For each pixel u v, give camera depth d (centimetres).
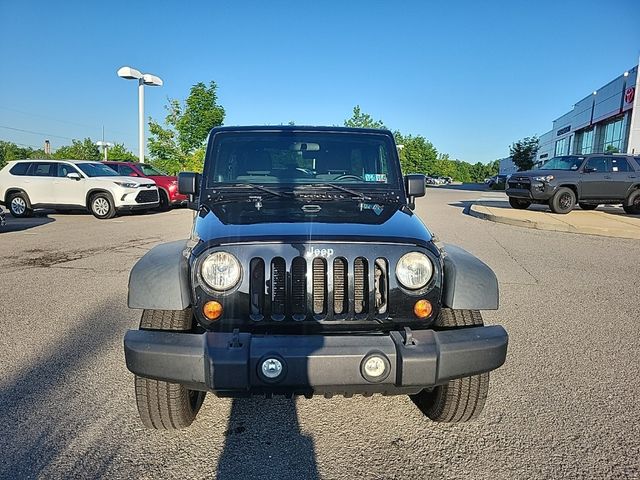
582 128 4541
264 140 396
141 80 1975
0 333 458
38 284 637
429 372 245
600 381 365
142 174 1645
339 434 299
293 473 262
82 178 1427
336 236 265
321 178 392
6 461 265
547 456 274
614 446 283
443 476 258
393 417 319
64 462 266
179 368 244
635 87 3266
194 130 2192
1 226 1160
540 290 620
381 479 257
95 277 677
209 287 257
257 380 238
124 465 265
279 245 259
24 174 1471
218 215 316
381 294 267
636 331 472
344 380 241
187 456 275
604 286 642
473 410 296
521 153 5062
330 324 260
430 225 1257
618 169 1473
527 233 1115
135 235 1073
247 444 288
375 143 404
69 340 441
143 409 283
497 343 260
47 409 320
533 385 358
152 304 262
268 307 257
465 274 280
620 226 1145
